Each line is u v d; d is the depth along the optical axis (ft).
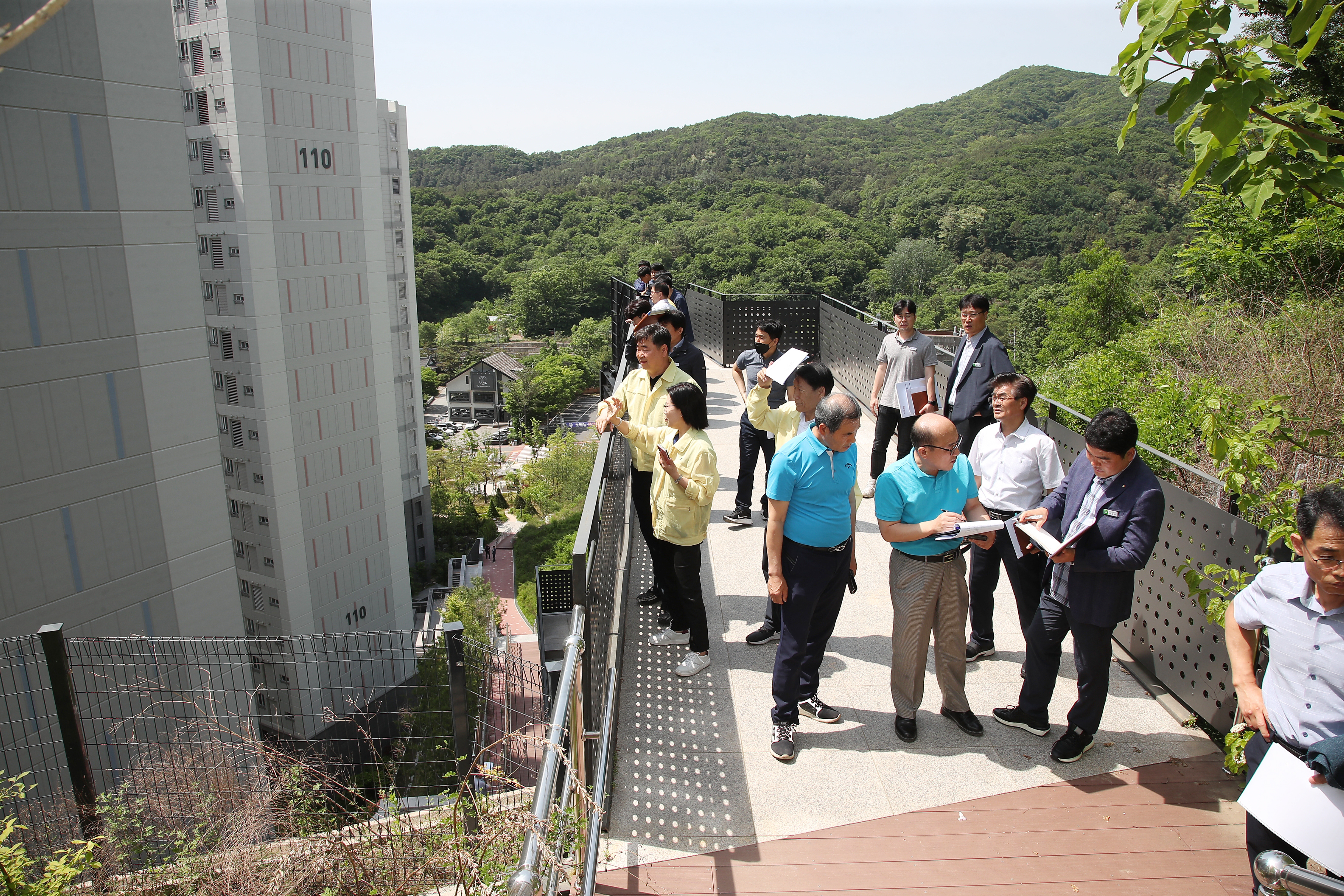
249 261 93.04
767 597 17.44
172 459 49.32
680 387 12.88
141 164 46.60
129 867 13.04
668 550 14.55
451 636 14.74
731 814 10.82
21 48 40.65
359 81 103.19
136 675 16.43
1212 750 12.09
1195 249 43.27
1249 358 26.45
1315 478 15.71
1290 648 7.74
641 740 12.36
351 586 109.29
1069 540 10.69
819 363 13.34
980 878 9.64
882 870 9.78
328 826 13.17
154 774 13.75
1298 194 35.81
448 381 339.57
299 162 97.35
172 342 49.11
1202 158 10.64
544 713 12.46
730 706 13.29
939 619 12.26
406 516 156.35
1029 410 13.71
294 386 98.78
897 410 21.59
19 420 42.06
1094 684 11.41
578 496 183.11
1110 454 10.35
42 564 43.27
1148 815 10.68
